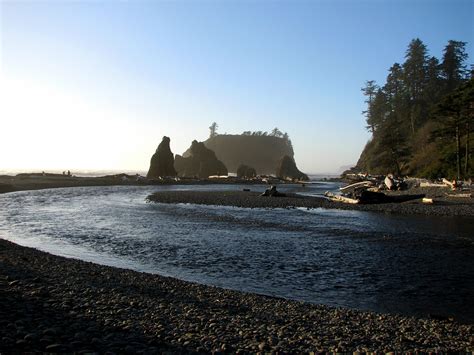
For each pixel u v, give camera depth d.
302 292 11.81
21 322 6.97
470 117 57.69
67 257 16.19
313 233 22.56
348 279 13.20
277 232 22.89
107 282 11.33
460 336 7.95
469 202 39.19
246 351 6.52
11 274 11.22
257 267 14.76
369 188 56.00
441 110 59.09
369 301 11.00
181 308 9.17
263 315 9.01
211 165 152.38
